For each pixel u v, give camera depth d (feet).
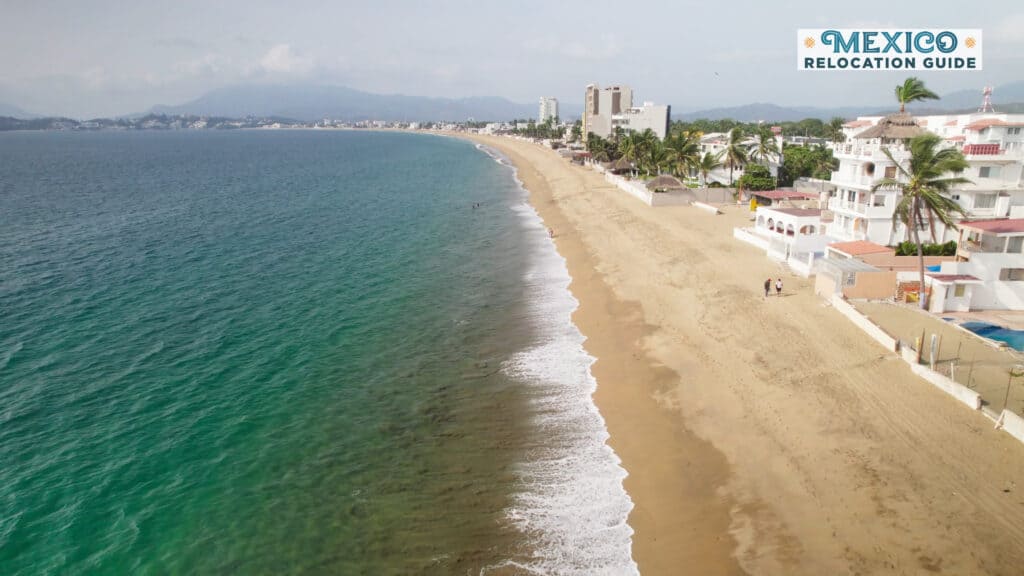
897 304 130.93
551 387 106.93
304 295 158.20
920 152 124.77
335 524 74.84
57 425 96.12
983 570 61.57
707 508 74.23
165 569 68.44
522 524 73.87
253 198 339.16
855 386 96.68
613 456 86.28
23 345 125.59
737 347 114.73
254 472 85.05
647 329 128.57
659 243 197.47
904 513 69.72
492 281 170.19
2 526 74.38
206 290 162.40
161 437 93.09
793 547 66.69
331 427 95.96
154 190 379.96
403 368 115.96
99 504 78.54
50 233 237.25
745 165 288.71
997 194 157.69
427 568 67.67
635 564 66.85
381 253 203.82
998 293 127.75
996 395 91.15
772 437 86.33
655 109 538.47
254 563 69.15
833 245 149.89
